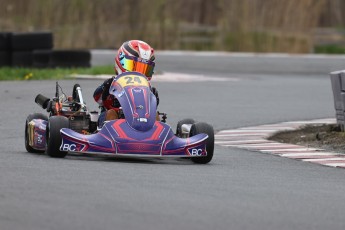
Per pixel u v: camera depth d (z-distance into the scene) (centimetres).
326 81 8412
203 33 14750
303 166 3375
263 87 7525
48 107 3603
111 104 3462
